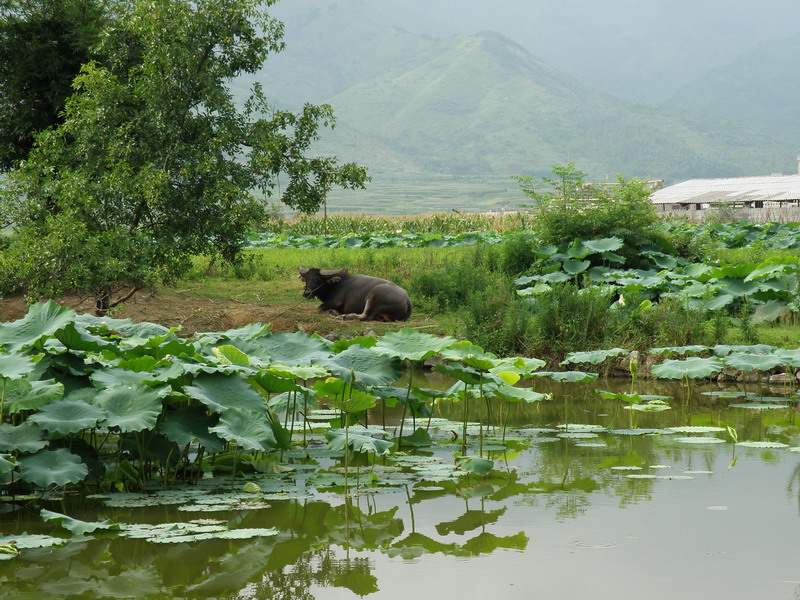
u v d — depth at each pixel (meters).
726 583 4.76
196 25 15.80
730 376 13.05
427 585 4.84
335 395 7.71
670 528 5.81
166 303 17.50
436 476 7.40
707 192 62.22
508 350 14.77
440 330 15.67
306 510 6.42
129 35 17.20
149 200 15.12
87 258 14.68
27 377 6.91
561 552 5.36
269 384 7.87
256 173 17.03
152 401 6.71
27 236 14.95
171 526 5.88
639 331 14.23
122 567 5.26
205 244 16.89
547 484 7.07
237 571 5.16
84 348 7.66
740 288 14.91
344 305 16.58
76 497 6.81
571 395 12.02
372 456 8.16
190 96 16.36
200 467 7.53
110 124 15.98
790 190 58.06
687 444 8.61
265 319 16.09
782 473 7.31
